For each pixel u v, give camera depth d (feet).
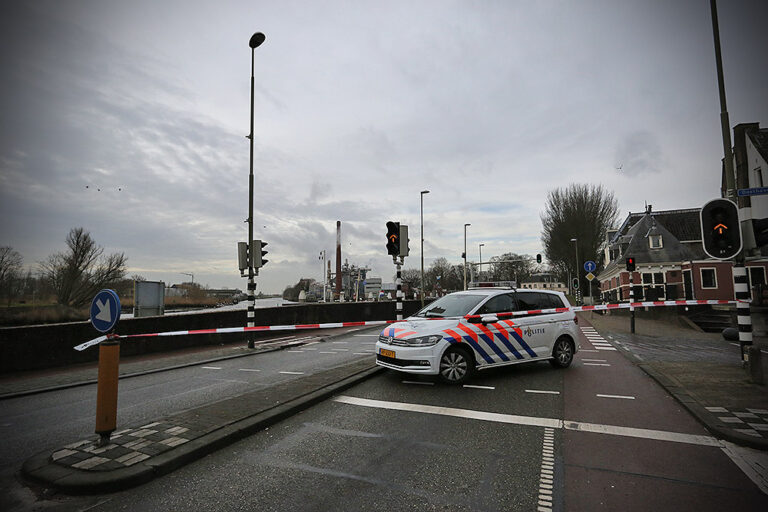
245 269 42.80
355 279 222.48
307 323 66.23
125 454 13.03
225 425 15.65
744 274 25.66
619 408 19.04
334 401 20.48
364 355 36.70
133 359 36.50
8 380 27.99
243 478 12.14
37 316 78.02
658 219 141.79
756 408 17.97
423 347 23.00
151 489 11.48
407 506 10.55
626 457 13.53
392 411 18.76
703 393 20.59
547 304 28.55
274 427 16.62
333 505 10.62
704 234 25.04
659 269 112.57
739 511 10.28
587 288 197.06
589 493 11.19
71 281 120.88
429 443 14.83
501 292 27.07
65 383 26.68
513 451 14.06
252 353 39.14
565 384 23.90
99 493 11.20
